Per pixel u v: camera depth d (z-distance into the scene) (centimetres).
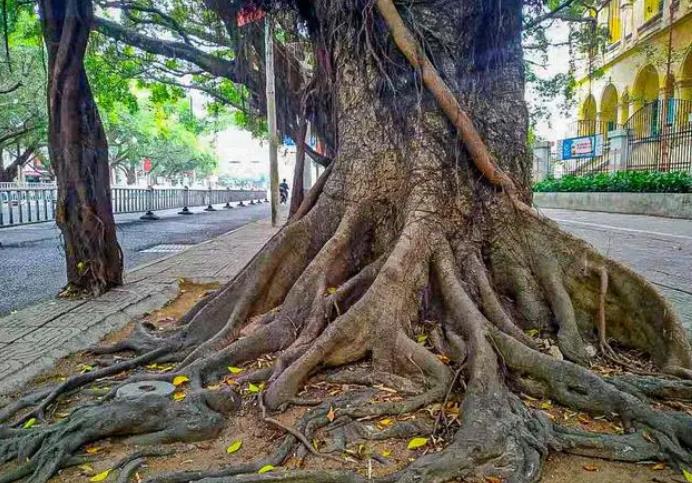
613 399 285
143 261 1031
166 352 414
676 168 1827
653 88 2352
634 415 275
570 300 385
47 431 278
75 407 326
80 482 248
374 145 423
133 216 2344
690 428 263
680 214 1606
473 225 406
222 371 360
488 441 247
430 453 253
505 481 230
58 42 640
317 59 523
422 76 394
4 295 708
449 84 413
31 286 772
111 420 280
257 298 428
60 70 630
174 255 1020
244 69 1017
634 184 1853
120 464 256
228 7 739
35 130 2705
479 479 231
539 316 389
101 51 1288
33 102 2383
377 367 341
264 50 941
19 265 964
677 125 1889
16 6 834
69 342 458
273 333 386
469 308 347
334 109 481
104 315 548
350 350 345
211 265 890
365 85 426
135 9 1034
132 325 539
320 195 455
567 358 353
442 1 420
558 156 2661
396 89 417
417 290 372
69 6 620
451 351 337
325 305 373
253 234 1445
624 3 2469
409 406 295
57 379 390
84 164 650
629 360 365
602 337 375
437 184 399
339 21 439
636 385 315
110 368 383
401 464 250
